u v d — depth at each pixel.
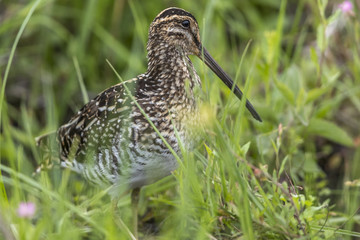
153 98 8.55
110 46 12.58
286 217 7.75
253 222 7.60
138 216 9.91
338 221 8.95
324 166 11.43
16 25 12.23
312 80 11.44
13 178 8.42
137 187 9.05
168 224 8.96
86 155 8.80
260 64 10.61
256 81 11.41
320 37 10.23
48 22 12.68
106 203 9.84
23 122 11.92
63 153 9.38
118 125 8.46
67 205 8.02
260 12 13.64
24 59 13.05
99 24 13.06
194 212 8.16
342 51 11.97
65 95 12.52
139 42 12.27
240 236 7.93
